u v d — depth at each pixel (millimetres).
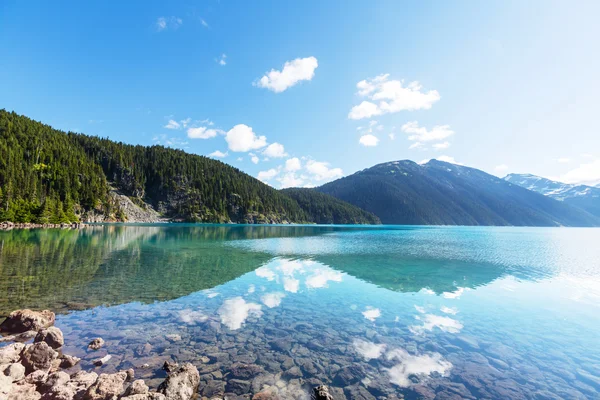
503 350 9914
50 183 102875
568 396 7375
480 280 21547
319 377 7879
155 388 6961
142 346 9273
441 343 10352
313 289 17484
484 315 13570
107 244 37281
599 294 18078
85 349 8945
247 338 10211
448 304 15188
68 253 27922
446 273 23828
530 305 15359
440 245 50781
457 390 7465
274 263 26844
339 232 93188
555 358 9445
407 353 9484
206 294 15703
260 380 7605
